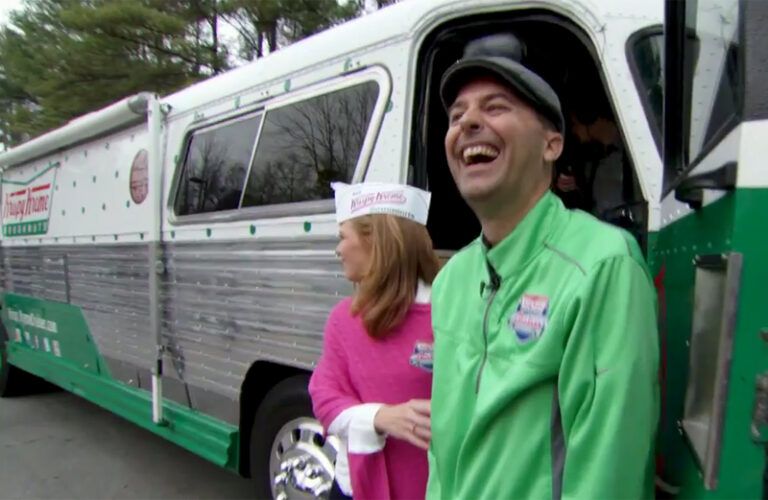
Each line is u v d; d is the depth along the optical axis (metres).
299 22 14.29
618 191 3.02
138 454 5.51
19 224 7.20
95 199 5.48
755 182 1.10
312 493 3.27
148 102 4.47
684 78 1.74
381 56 3.01
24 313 7.12
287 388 3.48
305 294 3.30
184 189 4.34
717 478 1.13
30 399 7.55
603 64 2.52
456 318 1.62
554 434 1.32
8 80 19.61
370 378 1.97
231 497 4.57
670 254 1.76
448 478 1.53
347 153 3.15
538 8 2.66
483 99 1.46
